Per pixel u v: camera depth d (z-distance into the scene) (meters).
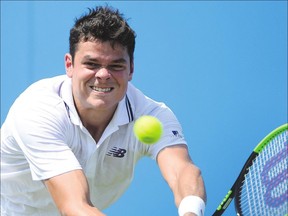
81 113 8.82
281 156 9.68
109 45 8.33
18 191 9.79
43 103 8.72
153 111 9.25
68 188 8.18
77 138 8.92
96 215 7.82
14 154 9.36
